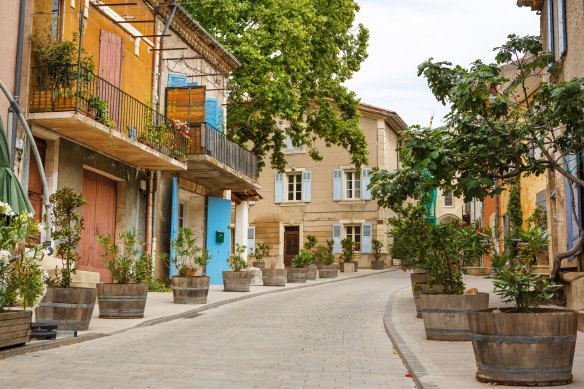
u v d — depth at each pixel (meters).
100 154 16.16
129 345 8.48
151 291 17.84
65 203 9.98
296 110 24.67
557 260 11.88
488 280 22.73
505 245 7.15
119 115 16.28
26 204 11.40
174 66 20.52
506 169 10.80
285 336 9.66
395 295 18.44
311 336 9.70
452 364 6.78
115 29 16.83
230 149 22.34
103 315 11.38
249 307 14.77
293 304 15.62
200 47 22.44
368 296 18.20
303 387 5.87
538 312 6.03
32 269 7.68
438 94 10.31
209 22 24.91
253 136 28.56
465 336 8.68
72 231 9.98
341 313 13.41
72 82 13.74
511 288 6.13
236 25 24.81
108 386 5.75
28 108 13.25
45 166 14.12
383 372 6.70
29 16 13.45
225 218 23.98
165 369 6.66
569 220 13.21
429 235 10.16
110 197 17.19
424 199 10.65
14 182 11.35
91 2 15.50
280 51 24.75
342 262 34.84
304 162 40.22
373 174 10.54
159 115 19.06
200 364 7.01
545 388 5.46
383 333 10.16
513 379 5.55
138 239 18.20
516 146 10.59
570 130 10.20
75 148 14.96
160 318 11.60
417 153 9.61
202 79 22.50
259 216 40.72
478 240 8.70
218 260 23.44
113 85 15.23
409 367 6.66
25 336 7.66
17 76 12.96
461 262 10.20
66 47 13.59
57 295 9.31
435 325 8.79
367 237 38.03
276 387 5.84
